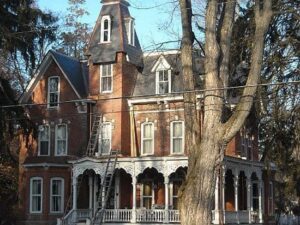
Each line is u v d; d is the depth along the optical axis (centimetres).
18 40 3547
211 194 1909
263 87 2723
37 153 4578
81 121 4459
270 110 2822
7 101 3478
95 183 4291
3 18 3453
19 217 4403
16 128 4025
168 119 4269
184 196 1917
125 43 4459
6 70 5284
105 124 4388
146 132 4344
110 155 3988
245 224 4078
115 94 4378
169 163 3834
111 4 4597
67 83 4569
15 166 4397
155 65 4353
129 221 3853
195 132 1994
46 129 4597
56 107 4578
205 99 1958
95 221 3888
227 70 2005
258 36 1970
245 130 3002
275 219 5109
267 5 1992
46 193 4312
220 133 1917
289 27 2778
